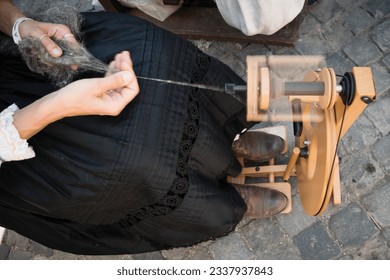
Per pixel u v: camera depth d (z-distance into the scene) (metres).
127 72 0.90
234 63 2.23
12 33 1.08
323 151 1.18
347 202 1.83
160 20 2.33
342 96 1.06
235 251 1.86
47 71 1.03
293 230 1.84
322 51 2.14
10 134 0.90
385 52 2.06
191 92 1.23
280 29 2.15
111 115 0.99
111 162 1.09
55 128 1.07
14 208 1.30
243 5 1.91
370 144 1.89
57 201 1.13
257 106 1.03
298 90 1.03
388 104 1.95
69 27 1.14
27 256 2.00
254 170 1.86
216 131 1.34
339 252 1.78
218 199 1.41
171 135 1.16
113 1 2.30
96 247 1.55
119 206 1.24
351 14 2.17
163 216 1.32
